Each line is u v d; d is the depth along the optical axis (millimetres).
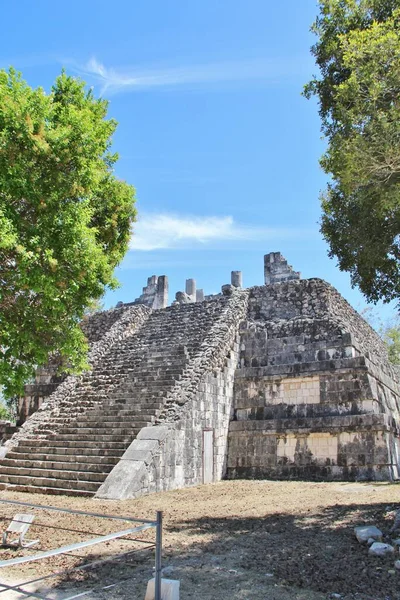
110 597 5715
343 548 7320
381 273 12461
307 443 17203
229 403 19172
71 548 4664
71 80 12398
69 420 18016
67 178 9398
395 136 9227
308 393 18109
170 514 10516
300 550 7371
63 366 11484
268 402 18844
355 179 10141
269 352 20078
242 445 18359
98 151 10008
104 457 14609
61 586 6172
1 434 21969
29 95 9172
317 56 11891
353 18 11219
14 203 9117
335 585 5902
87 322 27547
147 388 18297
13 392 9617
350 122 9875
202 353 19016
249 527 9102
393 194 9828
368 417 16250
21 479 15023
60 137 9078
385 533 7766
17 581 6375
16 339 9352
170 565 6879
